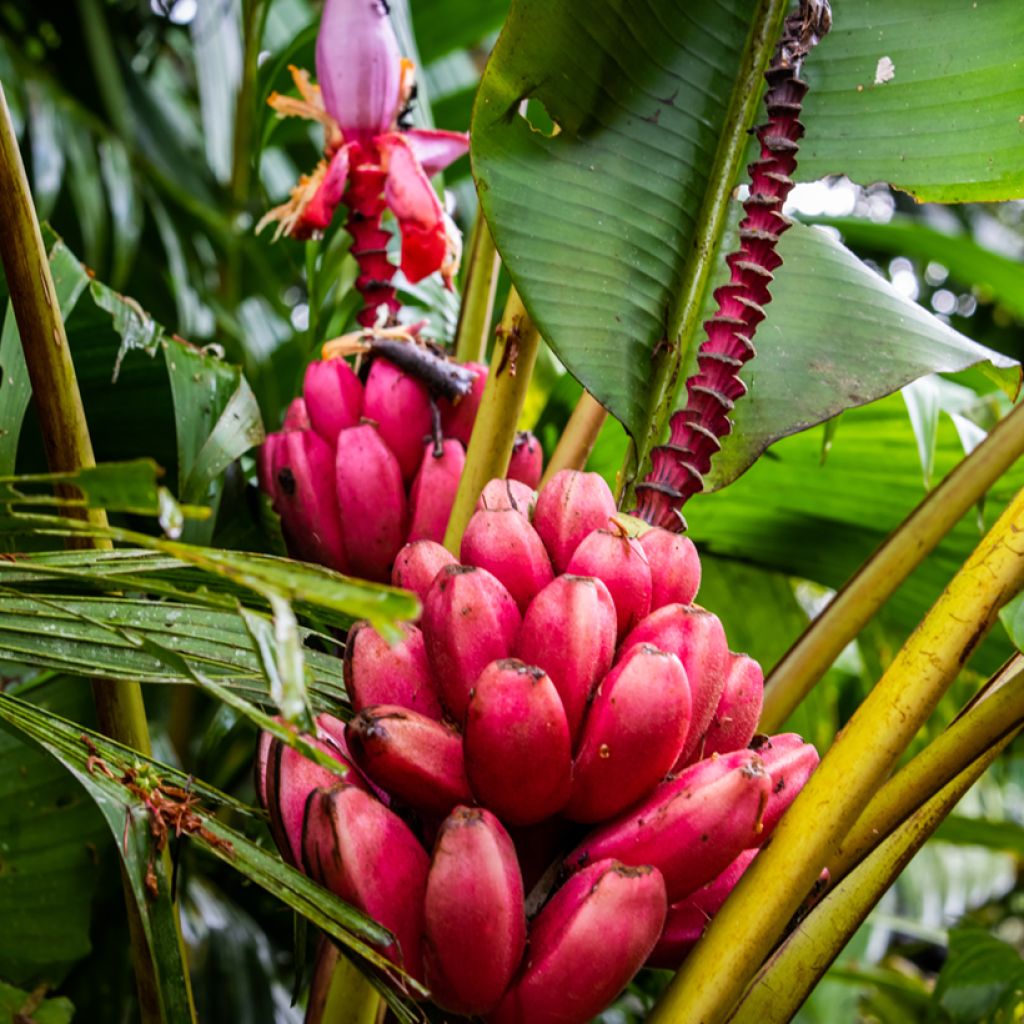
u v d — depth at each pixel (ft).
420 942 2.11
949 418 3.17
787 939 2.34
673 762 2.17
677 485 2.34
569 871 2.19
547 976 2.08
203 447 2.77
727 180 2.61
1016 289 5.54
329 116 3.02
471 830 2.05
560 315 2.45
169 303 5.12
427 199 2.94
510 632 2.21
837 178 2.68
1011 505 2.29
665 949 2.30
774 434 2.53
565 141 2.54
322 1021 2.51
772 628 3.74
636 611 2.27
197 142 5.79
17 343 2.57
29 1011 2.31
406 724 2.14
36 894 3.08
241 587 2.32
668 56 2.59
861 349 2.56
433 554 2.34
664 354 2.52
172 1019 2.06
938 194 2.63
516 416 2.68
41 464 3.09
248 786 4.07
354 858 2.09
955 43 2.65
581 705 2.16
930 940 5.88
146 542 1.83
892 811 2.33
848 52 2.68
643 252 2.53
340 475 2.97
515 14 2.45
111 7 5.26
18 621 2.22
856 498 3.35
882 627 3.75
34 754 3.11
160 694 4.13
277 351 4.66
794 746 2.36
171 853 2.18
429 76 5.29
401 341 3.04
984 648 3.52
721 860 2.15
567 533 2.35
